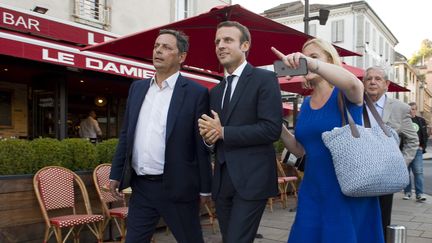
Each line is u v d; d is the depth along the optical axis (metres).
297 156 2.61
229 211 2.54
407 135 3.82
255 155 2.45
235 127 2.41
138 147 2.93
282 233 5.61
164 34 2.95
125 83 10.79
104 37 9.20
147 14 13.80
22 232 4.17
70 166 4.78
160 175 2.88
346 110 2.05
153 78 3.03
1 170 4.12
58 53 7.31
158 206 2.89
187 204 2.92
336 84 1.94
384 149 1.98
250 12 4.32
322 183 2.11
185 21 4.58
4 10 7.56
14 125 10.69
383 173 1.93
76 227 4.68
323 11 9.30
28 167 4.31
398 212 7.18
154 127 2.89
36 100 10.21
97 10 12.20
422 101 70.19
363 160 1.93
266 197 2.45
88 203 4.47
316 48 2.21
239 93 2.51
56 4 10.96
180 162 2.86
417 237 5.36
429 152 34.84
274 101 2.44
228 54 2.56
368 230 2.15
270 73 2.52
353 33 36.97
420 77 69.19
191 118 2.88
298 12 38.22
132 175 2.97
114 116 13.55
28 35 7.80
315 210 2.15
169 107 2.89
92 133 11.51
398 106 3.83
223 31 2.58
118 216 4.38
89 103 12.66
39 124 10.12
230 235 2.40
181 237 2.91
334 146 1.99
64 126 9.43
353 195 1.98
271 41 5.26
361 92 2.04
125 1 13.00
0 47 6.61
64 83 9.45
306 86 2.29
